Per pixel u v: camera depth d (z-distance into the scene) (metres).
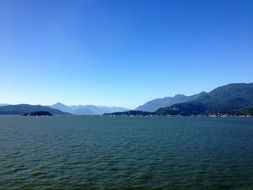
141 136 104.75
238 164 50.00
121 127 166.12
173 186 36.44
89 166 47.97
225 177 40.91
